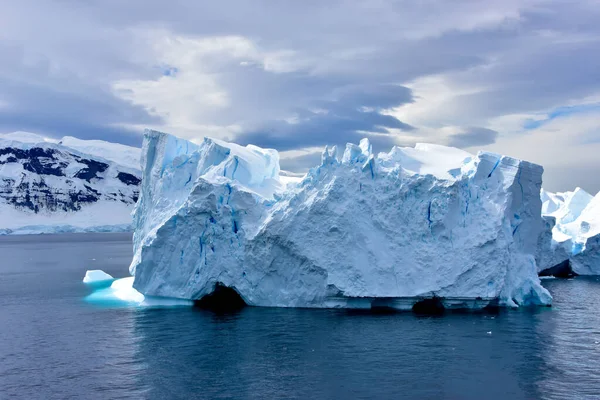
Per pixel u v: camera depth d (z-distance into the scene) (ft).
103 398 92.63
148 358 112.27
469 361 106.83
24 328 141.90
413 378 98.43
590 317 143.33
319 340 120.67
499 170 160.45
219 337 124.88
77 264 339.77
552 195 330.75
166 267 161.99
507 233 153.28
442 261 147.95
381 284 146.72
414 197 152.46
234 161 169.37
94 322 145.69
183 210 158.40
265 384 96.84
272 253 151.84
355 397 91.04
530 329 129.90
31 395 94.84
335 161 156.25
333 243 148.36
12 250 502.79
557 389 93.61
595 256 251.60
